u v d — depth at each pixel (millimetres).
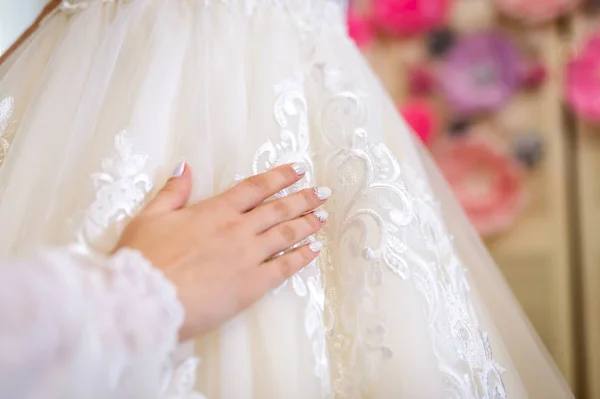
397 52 1421
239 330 464
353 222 544
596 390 1156
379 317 498
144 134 531
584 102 1236
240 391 439
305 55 675
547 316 1214
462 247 809
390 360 480
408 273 518
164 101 572
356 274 523
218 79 607
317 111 632
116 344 343
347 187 566
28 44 694
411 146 718
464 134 1324
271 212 495
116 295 354
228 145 557
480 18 1366
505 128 1303
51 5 744
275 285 471
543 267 1230
